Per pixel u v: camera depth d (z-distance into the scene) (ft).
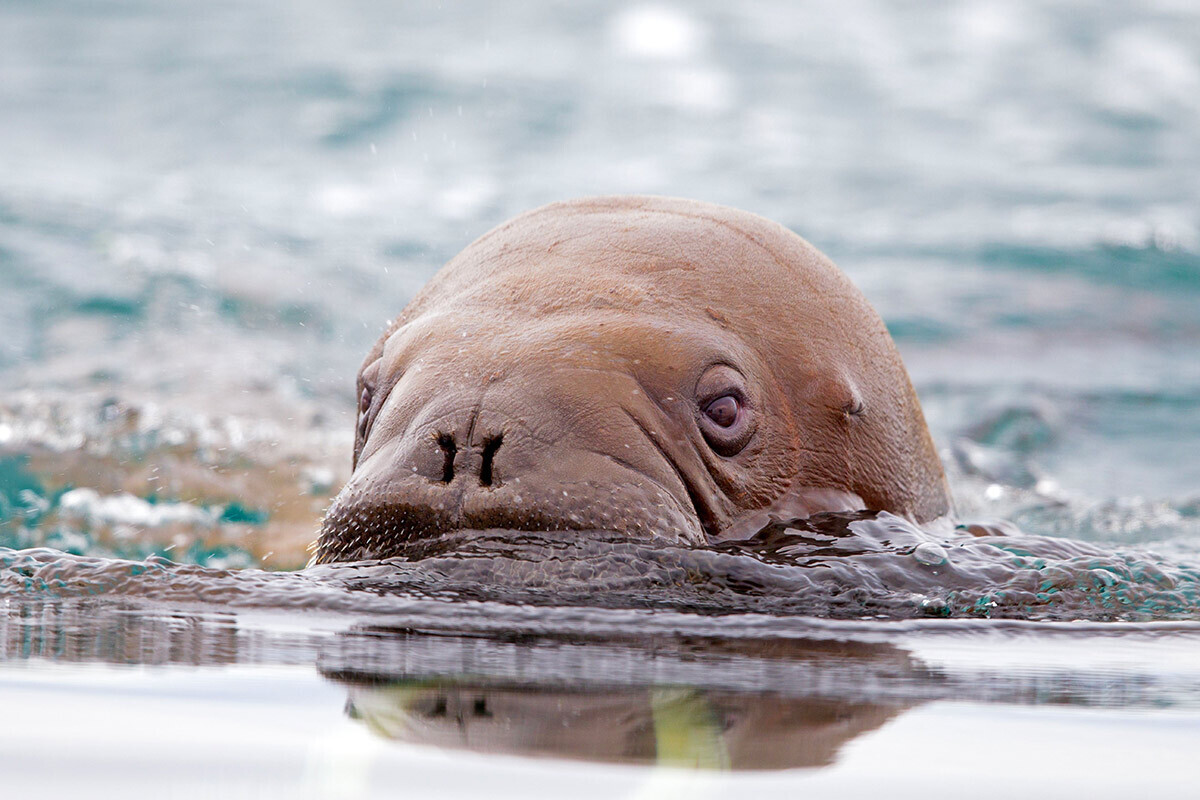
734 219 65.05
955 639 41.16
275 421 131.64
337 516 52.39
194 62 312.71
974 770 23.89
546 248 61.41
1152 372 175.83
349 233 213.25
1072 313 198.18
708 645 38.24
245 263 191.42
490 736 25.07
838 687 32.01
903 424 67.10
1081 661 38.01
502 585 46.19
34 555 48.52
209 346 159.12
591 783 21.49
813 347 61.52
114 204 219.20
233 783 21.03
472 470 50.24
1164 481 133.28
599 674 32.78
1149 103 319.27
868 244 224.74
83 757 22.52
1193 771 24.61
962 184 263.29
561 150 268.62
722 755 24.06
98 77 303.68
